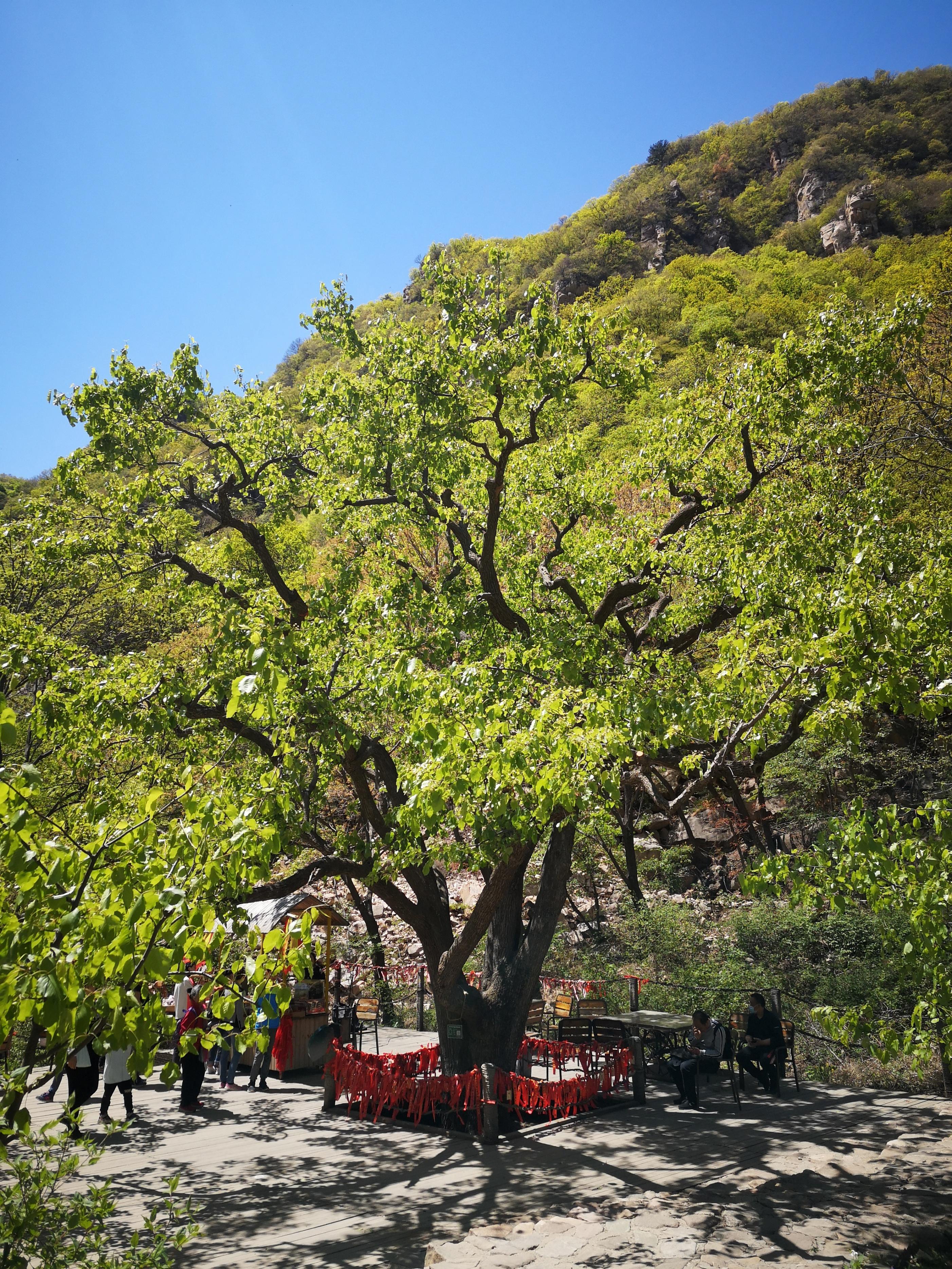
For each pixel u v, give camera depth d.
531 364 11.31
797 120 126.62
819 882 5.96
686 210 120.88
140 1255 3.73
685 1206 7.81
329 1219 7.75
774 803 25.08
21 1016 2.92
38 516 12.81
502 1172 9.02
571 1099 11.33
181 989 11.98
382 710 9.52
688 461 13.67
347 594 11.79
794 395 12.68
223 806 3.96
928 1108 11.22
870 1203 7.78
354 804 17.94
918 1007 5.47
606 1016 14.93
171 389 13.09
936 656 5.81
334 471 14.15
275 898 11.12
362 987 20.20
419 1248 7.06
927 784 21.39
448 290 11.31
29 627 10.33
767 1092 12.48
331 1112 11.82
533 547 16.19
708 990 15.98
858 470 19.39
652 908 21.16
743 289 79.75
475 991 11.62
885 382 19.41
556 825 11.12
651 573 13.52
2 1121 3.20
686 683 9.53
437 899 12.07
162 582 14.10
